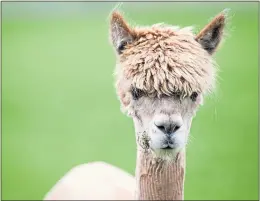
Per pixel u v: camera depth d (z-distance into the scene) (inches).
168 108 721.6
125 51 774.5
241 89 3275.1
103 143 2485.2
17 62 4215.1
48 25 5693.9
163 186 753.0
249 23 5108.3
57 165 2308.1
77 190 894.4
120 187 895.7
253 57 4018.2
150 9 5964.6
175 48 752.3
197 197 2030.0
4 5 6382.9
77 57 4352.9
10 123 2861.7
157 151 725.3
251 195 2070.6
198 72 740.0
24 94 3400.6
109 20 799.1
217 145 2524.6
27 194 2078.0
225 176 2217.0
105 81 3686.0
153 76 729.0
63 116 2925.7
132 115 766.5
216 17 792.3
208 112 2829.7
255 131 2677.2
